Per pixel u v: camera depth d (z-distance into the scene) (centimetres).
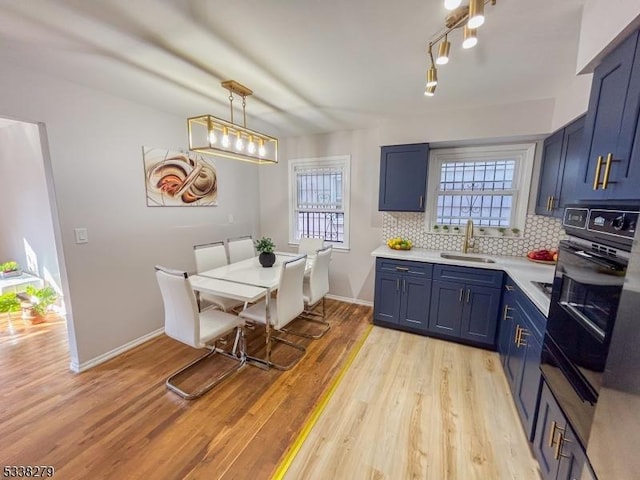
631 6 91
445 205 335
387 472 147
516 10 134
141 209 275
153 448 160
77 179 224
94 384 214
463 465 151
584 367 105
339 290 407
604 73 114
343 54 176
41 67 193
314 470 148
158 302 296
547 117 249
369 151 364
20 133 336
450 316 281
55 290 350
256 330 310
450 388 213
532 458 155
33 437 166
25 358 248
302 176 418
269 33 154
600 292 98
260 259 302
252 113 297
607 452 87
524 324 185
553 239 282
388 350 268
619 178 99
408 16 138
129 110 259
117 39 159
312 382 220
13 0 125
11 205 371
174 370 233
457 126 283
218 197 366
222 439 167
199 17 140
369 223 376
